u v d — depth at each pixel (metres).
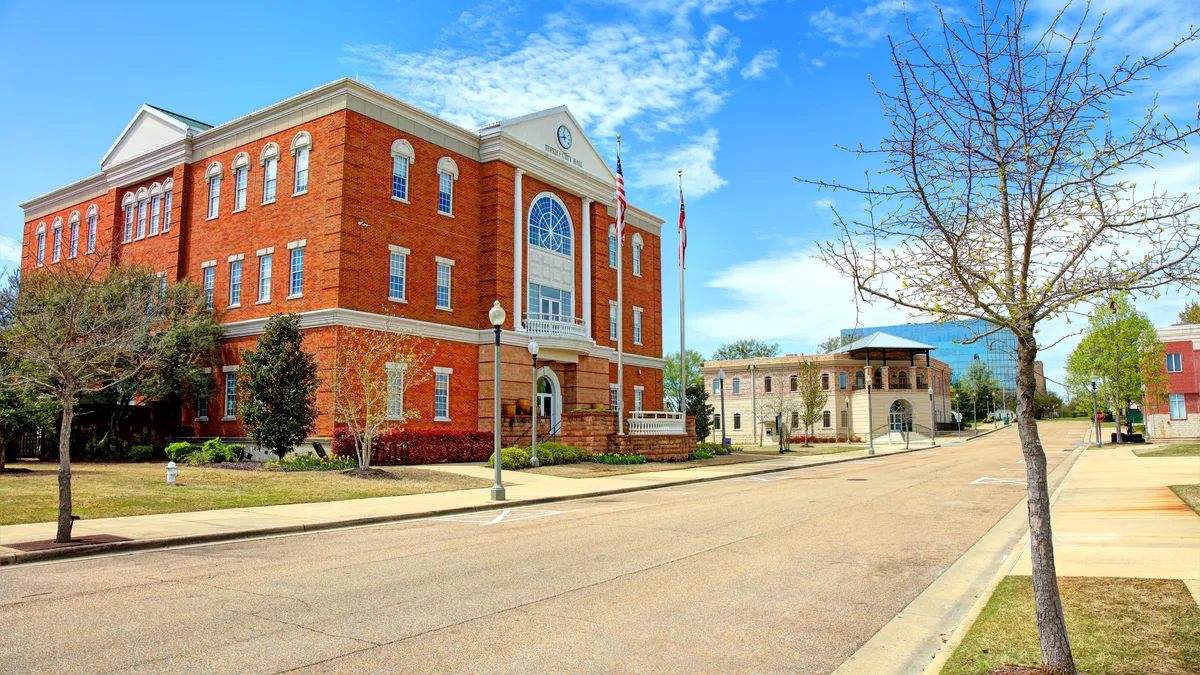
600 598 8.74
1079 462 34.75
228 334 33.31
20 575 9.99
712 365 81.62
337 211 30.23
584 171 41.88
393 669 6.18
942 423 86.69
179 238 36.22
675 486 25.89
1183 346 58.81
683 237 40.25
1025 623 7.23
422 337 33.00
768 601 8.68
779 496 21.31
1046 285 6.10
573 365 40.19
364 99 31.58
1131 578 9.14
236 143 34.88
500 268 36.12
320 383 28.55
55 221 44.47
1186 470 26.48
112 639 6.95
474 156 36.84
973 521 15.67
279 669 6.14
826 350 118.62
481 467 29.38
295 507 17.59
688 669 6.32
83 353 14.96
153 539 12.47
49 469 24.70
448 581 9.63
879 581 9.80
